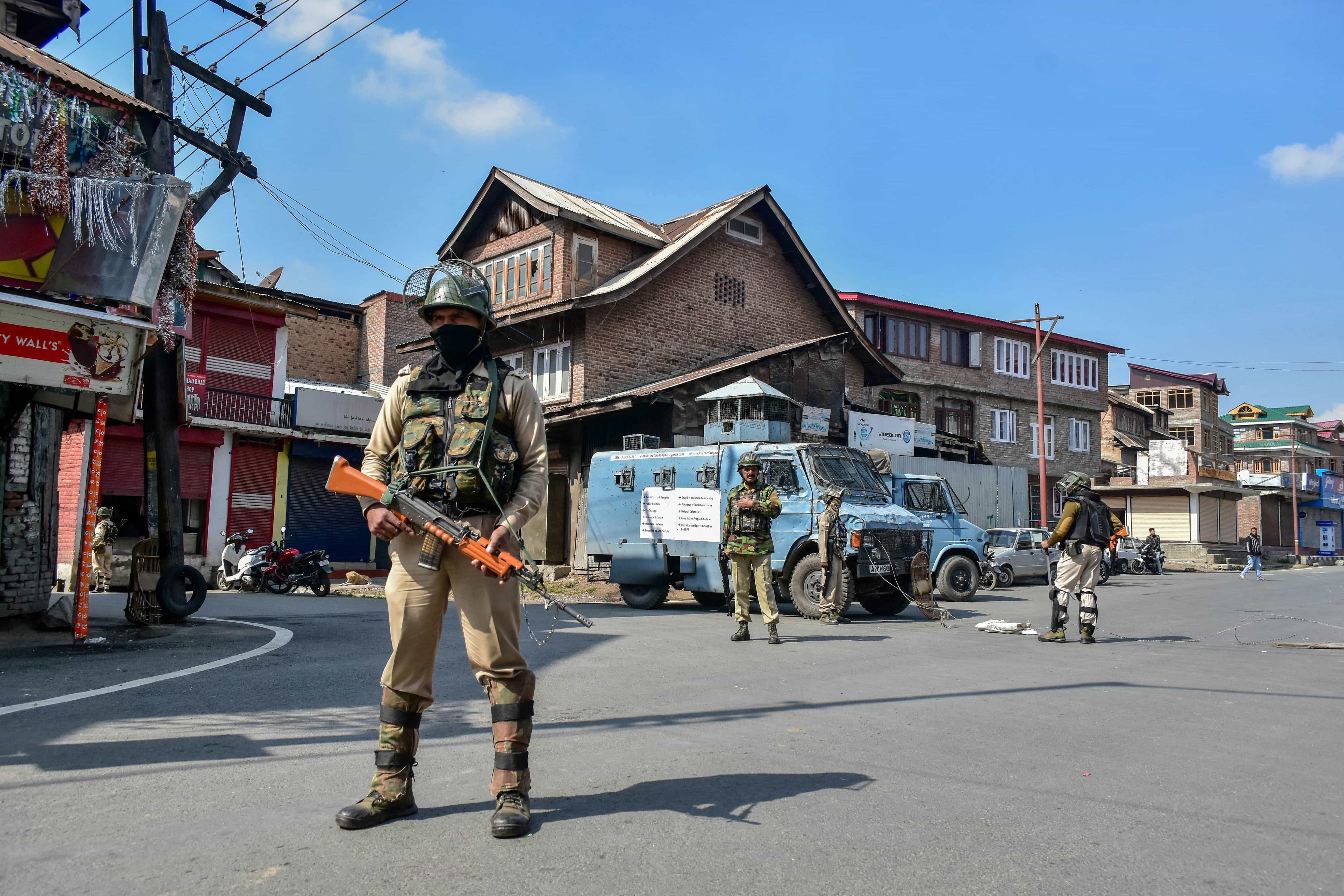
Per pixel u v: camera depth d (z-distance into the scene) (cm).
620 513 1444
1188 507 4412
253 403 2278
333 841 299
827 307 2767
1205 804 354
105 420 834
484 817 327
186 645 825
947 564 1532
